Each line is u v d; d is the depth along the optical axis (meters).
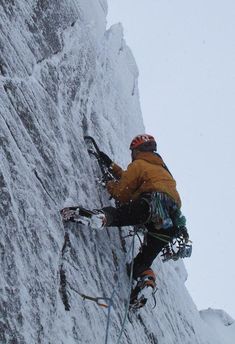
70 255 6.16
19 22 6.82
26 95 6.42
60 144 6.92
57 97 7.42
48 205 5.96
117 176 7.74
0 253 4.84
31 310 4.95
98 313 6.23
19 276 4.95
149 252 7.06
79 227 6.63
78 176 7.12
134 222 6.79
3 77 6.07
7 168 5.35
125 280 7.17
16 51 6.53
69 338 5.46
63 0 7.93
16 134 5.86
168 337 8.17
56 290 5.49
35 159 6.09
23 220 5.30
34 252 5.30
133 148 7.42
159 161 7.29
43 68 7.18
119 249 7.45
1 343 4.53
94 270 6.57
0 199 5.05
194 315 10.36
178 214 7.09
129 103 11.34
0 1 6.49
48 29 7.45
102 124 9.12
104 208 6.65
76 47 8.25
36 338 4.91
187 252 7.27
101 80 9.87
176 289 9.88
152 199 6.81
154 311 8.09
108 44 11.08
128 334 6.81
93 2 9.80
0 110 5.66
